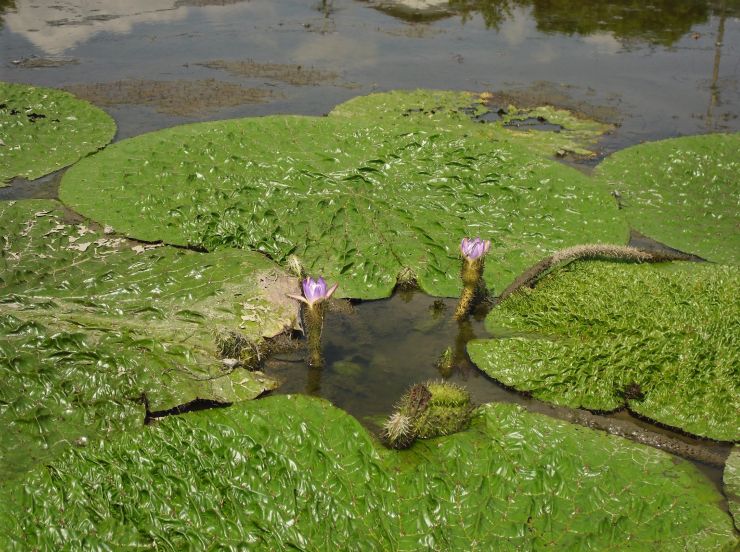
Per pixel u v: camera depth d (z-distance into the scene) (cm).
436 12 671
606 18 654
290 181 362
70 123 396
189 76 463
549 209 363
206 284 334
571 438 309
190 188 361
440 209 360
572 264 347
